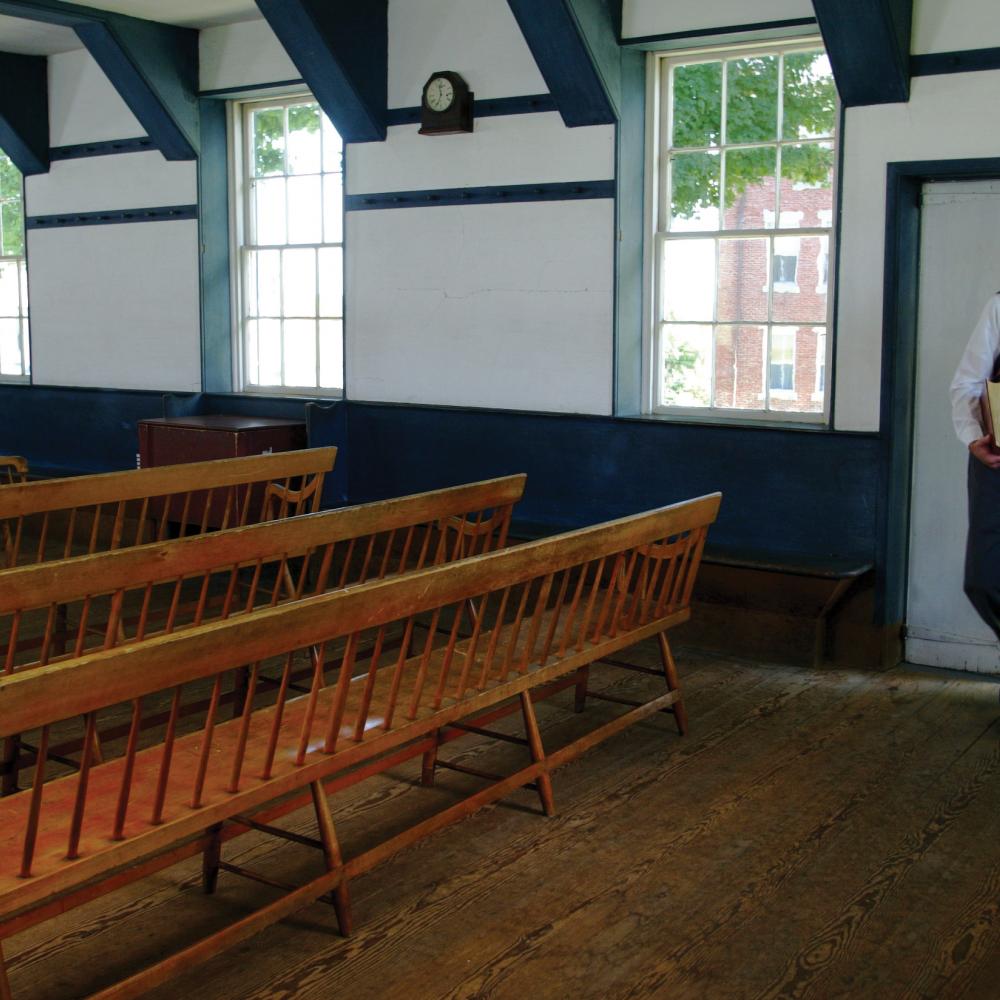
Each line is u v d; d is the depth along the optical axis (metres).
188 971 2.84
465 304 6.53
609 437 6.07
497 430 6.46
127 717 4.58
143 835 2.55
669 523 4.06
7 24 7.42
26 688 2.17
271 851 3.48
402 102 6.62
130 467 8.37
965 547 5.03
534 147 6.14
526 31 5.64
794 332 5.69
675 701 4.42
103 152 8.17
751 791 3.94
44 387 8.80
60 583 3.19
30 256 8.77
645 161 6.00
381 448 6.96
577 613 4.63
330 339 7.48
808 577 5.20
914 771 4.12
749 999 2.74
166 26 7.34
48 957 2.90
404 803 3.82
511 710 4.11
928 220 5.16
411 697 3.40
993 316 4.38
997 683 5.14
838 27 4.85
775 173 5.66
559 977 2.82
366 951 2.94
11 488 4.01
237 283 7.86
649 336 6.11
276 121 7.55
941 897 3.22
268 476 4.89
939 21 4.87
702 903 3.18
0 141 8.50
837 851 3.50
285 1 6.26
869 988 2.79
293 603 2.75
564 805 3.82
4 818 2.64
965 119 4.87
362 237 6.92
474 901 3.19
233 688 4.92
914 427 5.32
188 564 3.53
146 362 8.19
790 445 5.48
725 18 5.45
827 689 5.03
